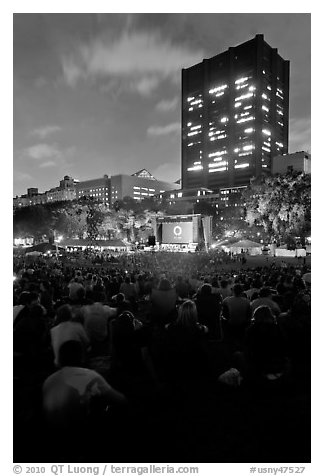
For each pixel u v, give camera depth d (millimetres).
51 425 3492
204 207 113938
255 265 36938
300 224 59062
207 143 170500
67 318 5570
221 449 4051
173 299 8172
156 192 196000
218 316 7684
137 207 128625
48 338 6156
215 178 166500
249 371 4781
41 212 82312
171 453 3979
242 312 7195
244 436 4250
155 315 8234
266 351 4613
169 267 28359
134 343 4871
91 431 3672
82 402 3438
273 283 11008
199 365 5137
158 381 4930
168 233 60500
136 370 4879
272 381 4672
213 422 4496
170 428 4379
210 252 49438
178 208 119750
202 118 172625
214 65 170000
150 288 12281
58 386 3449
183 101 182875
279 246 58562
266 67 157750
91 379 3527
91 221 85062
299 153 112750
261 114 153125
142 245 72812
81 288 7613
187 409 4773
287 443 4133
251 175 153000
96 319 6898
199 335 5219
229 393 5125
